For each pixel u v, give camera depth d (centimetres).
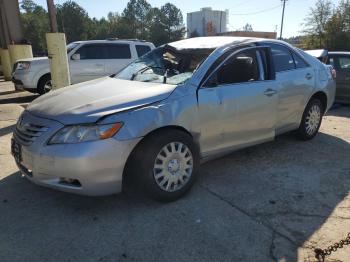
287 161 488
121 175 333
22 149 347
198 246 298
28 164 342
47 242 305
